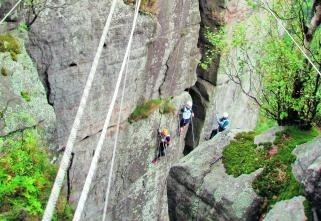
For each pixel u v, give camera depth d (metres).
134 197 19.47
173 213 11.20
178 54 19.88
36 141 11.61
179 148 21.80
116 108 17.03
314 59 11.07
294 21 11.91
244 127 24.61
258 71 13.58
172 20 18.72
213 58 20.47
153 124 19.16
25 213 9.86
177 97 20.73
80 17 14.46
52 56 14.11
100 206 17.66
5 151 10.83
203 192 10.51
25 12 13.19
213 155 11.15
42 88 12.59
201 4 20.44
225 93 22.42
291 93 11.53
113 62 16.09
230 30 20.77
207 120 22.34
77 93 15.20
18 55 12.48
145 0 17.06
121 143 17.81
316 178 8.62
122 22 15.91
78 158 16.05
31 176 10.74
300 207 9.12
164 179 20.97
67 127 15.30
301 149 10.45
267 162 10.53
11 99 11.62
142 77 18.05
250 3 13.67
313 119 11.54
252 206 9.84
